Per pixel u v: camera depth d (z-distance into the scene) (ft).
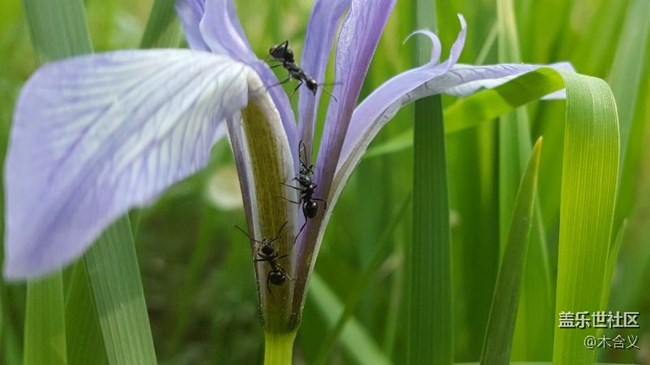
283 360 0.30
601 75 0.53
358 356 0.48
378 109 0.32
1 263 0.45
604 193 0.30
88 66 0.21
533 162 0.31
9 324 0.45
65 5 0.30
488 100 0.39
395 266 0.57
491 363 0.32
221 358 0.64
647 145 0.71
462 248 0.51
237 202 0.59
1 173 0.53
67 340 0.32
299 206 0.29
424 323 0.37
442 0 0.53
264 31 0.67
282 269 0.29
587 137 0.30
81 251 0.19
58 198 0.19
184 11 0.31
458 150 0.52
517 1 0.53
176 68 0.23
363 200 0.57
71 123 0.20
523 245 0.31
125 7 0.99
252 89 0.26
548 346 0.42
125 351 0.30
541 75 0.36
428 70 0.32
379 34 0.30
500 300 0.32
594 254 0.30
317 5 0.31
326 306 0.49
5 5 0.76
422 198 0.36
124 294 0.30
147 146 0.21
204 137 0.23
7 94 0.72
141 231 0.74
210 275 0.74
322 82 0.32
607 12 0.53
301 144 0.31
